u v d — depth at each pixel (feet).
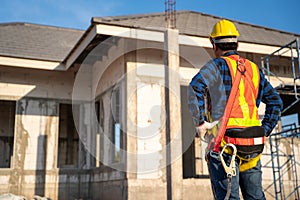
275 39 34.50
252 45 29.96
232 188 6.18
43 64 32.04
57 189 31.91
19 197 28.48
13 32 38.34
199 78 6.35
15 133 31.86
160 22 29.32
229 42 6.88
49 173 32.04
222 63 6.59
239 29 35.14
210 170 6.42
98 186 30.60
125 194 25.45
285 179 30.55
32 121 32.60
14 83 32.71
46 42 37.55
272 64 33.06
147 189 25.73
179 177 19.94
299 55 25.30
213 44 7.06
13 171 31.17
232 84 6.47
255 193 6.49
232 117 6.35
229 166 6.11
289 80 33.27
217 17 38.11
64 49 36.37
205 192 27.17
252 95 6.61
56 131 33.17
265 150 30.32
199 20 34.58
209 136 6.49
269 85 7.07
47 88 33.65
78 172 32.48
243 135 6.25
